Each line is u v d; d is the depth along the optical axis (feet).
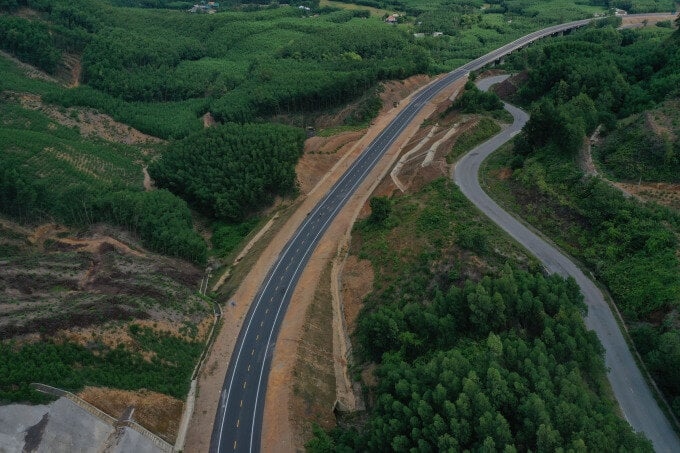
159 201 426.51
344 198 461.37
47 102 598.34
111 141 587.68
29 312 274.16
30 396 228.02
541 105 399.24
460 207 367.25
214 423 276.21
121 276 339.16
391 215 391.45
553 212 342.03
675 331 237.25
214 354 317.63
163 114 644.27
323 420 280.10
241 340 327.67
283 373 298.97
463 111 530.27
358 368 305.12
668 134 337.93
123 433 241.96
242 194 461.37
